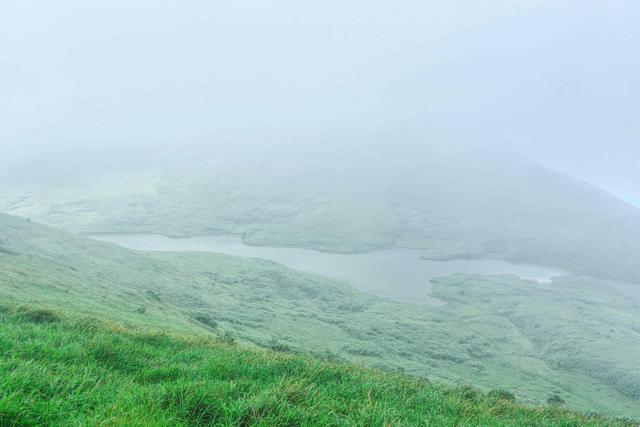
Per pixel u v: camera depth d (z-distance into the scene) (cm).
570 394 11244
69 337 1633
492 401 1750
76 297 5934
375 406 1055
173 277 15712
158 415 840
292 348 7888
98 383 1060
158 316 6638
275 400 966
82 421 783
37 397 877
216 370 1328
